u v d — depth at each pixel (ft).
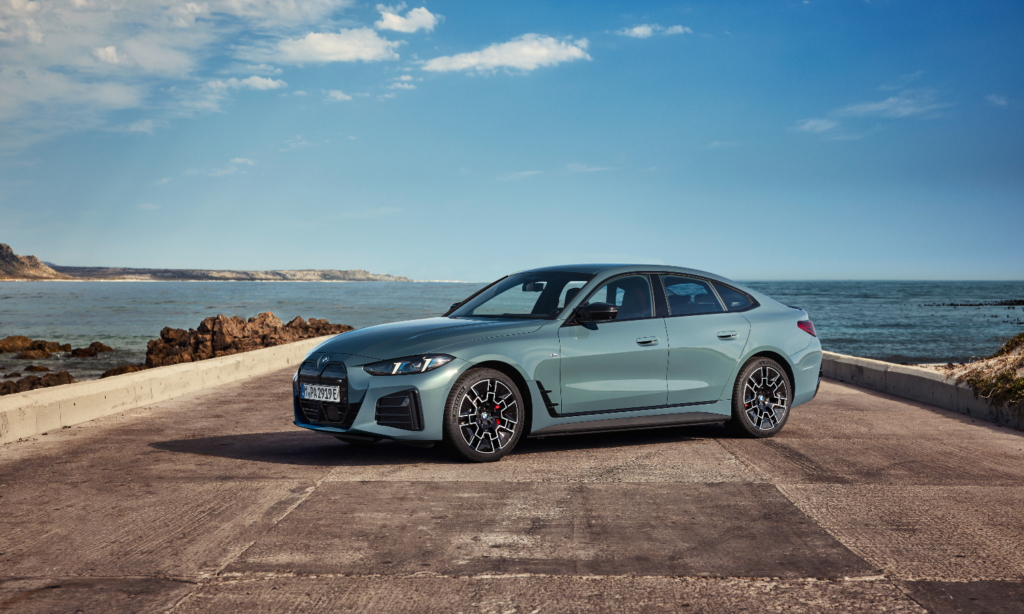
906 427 23.73
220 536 12.41
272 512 13.85
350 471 17.31
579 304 19.62
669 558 11.33
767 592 9.99
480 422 18.03
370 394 17.34
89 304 293.84
